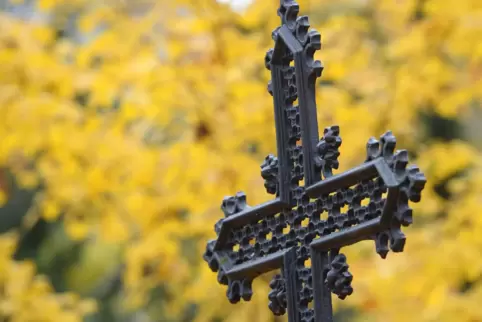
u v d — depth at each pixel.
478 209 7.02
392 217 2.53
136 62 7.27
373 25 7.63
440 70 7.13
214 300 7.97
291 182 2.92
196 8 7.25
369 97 7.43
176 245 7.71
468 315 6.89
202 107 7.32
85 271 11.45
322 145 2.80
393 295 7.13
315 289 2.76
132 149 7.44
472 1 6.92
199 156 7.29
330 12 7.89
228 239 3.13
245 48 7.35
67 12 7.95
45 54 7.36
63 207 8.22
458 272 7.08
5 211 11.63
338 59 7.11
